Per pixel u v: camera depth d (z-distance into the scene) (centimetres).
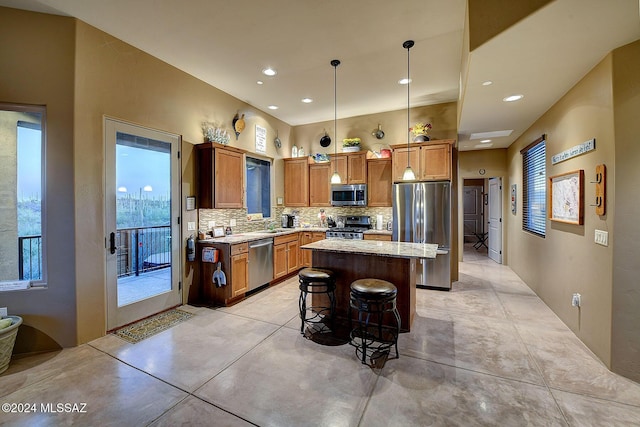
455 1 246
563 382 213
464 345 269
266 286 466
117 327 304
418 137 470
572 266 297
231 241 380
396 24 280
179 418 179
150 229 345
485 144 578
